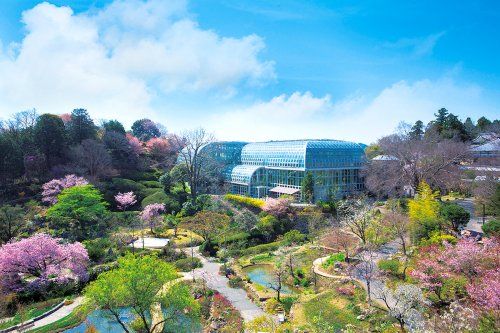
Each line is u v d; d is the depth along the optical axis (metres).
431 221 46.09
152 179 104.12
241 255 59.00
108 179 91.69
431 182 78.06
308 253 54.91
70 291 43.12
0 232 57.03
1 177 77.00
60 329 34.31
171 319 33.50
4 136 80.50
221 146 112.06
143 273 28.86
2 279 40.16
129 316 36.81
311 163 88.00
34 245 42.56
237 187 101.94
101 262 50.91
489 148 98.62
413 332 24.36
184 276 47.97
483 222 54.28
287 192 87.75
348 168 93.38
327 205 74.06
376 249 47.84
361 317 31.58
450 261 30.98
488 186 59.38
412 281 34.56
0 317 36.50
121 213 73.75
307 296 39.16
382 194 87.38
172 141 128.50
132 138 116.81
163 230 70.00
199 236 67.44
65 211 63.16
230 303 39.59
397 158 82.94
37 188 78.06
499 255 29.97
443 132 108.56
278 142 101.50
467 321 23.77
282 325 32.56
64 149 89.12
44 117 87.00
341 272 44.25
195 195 88.88
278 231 70.00
